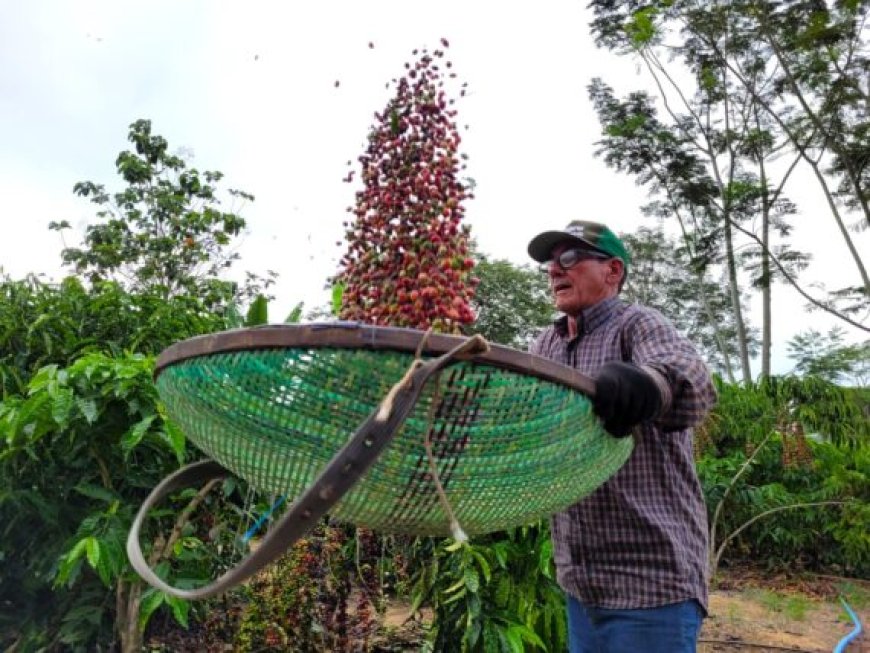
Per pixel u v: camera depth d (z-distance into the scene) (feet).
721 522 27.58
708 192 64.64
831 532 27.91
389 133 5.87
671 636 6.47
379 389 3.59
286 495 4.09
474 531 4.28
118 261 46.03
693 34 60.44
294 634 10.39
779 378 29.40
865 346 49.34
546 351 7.72
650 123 65.57
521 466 3.93
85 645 10.61
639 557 6.58
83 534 9.60
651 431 6.62
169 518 10.68
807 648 18.28
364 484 3.81
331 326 3.54
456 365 3.52
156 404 9.48
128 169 47.83
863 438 28.17
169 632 13.09
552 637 10.94
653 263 112.68
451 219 5.71
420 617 13.33
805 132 59.36
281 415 3.75
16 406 9.66
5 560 10.96
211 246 49.19
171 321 12.96
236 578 3.43
